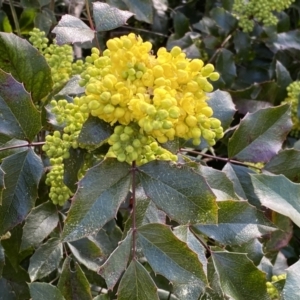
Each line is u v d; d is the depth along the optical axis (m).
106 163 0.34
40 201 0.48
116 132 0.34
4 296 0.49
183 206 0.34
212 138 0.34
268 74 0.78
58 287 0.42
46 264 0.44
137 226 0.38
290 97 0.67
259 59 0.79
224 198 0.41
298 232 0.67
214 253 0.40
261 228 0.40
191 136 0.34
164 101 0.32
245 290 0.39
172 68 0.34
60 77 0.49
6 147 0.39
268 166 0.46
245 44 0.72
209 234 0.40
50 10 0.63
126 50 0.34
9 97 0.38
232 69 0.70
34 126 0.39
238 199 0.41
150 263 0.35
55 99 0.44
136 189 0.36
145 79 0.34
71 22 0.42
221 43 0.73
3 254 0.43
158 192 0.34
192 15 0.83
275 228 0.40
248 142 0.45
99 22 0.43
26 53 0.41
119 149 0.34
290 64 0.80
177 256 0.35
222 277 0.39
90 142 0.34
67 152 0.39
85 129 0.34
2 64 0.41
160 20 0.80
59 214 0.46
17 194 0.39
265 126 0.45
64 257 0.48
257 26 0.75
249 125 0.45
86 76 0.36
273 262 0.57
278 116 0.45
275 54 0.76
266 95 0.64
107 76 0.33
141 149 0.34
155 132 0.33
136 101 0.32
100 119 0.34
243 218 0.40
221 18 0.71
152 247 0.35
